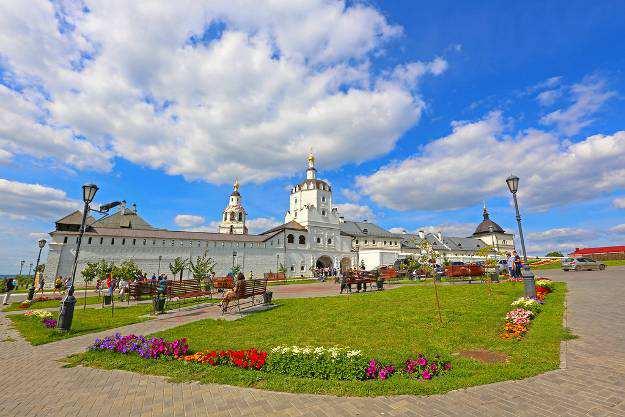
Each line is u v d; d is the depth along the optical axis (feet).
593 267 112.06
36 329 44.34
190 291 65.82
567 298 49.39
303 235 242.78
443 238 328.08
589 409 17.08
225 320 45.24
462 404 18.34
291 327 39.34
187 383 22.80
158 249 182.91
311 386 21.36
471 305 47.32
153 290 64.95
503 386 20.44
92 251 168.35
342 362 23.70
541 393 19.15
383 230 312.71
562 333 30.35
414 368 23.73
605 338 28.48
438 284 78.74
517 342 29.58
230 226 288.30
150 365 26.58
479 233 359.25
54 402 20.13
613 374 21.12
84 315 56.39
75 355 30.37
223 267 199.00
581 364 23.16
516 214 51.49
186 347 29.17
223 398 20.15
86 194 48.73
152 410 18.78
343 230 288.10
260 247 216.33
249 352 26.53
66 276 159.33
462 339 31.50
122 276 102.12
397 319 40.63
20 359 29.99
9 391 22.03
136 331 41.63
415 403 18.72
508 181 53.06
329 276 186.39
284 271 205.46
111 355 29.55
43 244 110.93
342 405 18.74
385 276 103.60
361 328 37.27
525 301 44.04
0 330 45.47
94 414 18.44
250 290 56.39
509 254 96.53
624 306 40.96
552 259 184.65
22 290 146.00
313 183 262.88
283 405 18.94
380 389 20.54
